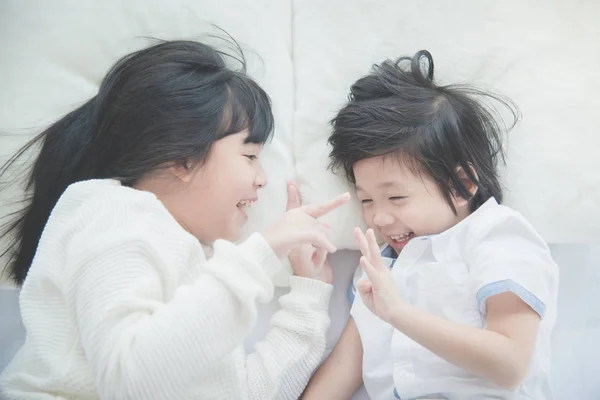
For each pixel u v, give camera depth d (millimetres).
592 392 951
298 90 979
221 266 696
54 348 734
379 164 839
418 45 981
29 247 895
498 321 759
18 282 915
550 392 847
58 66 962
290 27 999
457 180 850
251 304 686
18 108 938
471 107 884
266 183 894
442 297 828
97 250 698
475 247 815
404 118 842
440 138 841
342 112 883
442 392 827
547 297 775
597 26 995
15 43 957
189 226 854
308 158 954
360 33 984
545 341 827
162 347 646
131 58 867
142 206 765
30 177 915
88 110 885
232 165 829
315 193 945
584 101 965
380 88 886
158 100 821
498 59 974
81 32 964
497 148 937
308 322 897
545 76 971
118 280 685
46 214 885
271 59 978
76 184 802
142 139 821
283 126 965
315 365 898
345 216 940
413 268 874
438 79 971
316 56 980
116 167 841
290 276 938
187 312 662
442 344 729
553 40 982
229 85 857
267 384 858
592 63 981
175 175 827
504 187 944
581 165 948
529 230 818
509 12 988
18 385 762
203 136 816
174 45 873
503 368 731
